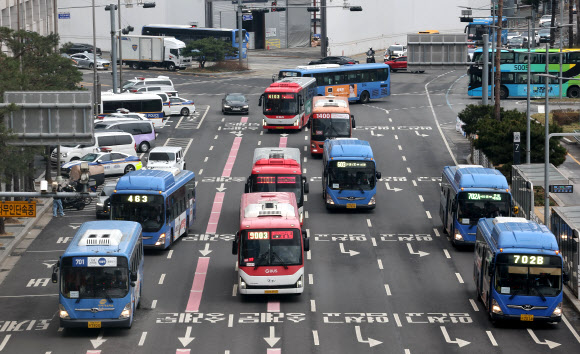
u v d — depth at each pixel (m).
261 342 105.12
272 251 118.69
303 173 198.62
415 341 105.81
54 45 170.38
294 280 118.69
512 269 109.25
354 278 131.38
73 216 167.88
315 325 111.44
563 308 119.81
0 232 151.00
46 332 109.00
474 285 128.50
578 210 137.12
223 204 174.88
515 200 167.62
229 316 114.69
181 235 152.62
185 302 120.44
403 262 139.38
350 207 167.50
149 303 119.81
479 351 102.50
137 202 139.75
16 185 165.88
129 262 106.38
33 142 98.81
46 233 156.12
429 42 189.38
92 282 105.44
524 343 105.31
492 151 186.50
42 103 98.56
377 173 167.75
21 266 137.88
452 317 114.81
